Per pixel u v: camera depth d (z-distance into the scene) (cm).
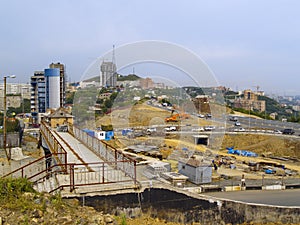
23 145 3844
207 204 1216
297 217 1415
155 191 1104
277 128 4822
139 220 1058
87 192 1001
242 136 4266
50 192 980
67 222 827
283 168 3173
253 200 1859
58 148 1457
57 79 6906
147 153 1844
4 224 763
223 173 2745
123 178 1145
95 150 1560
